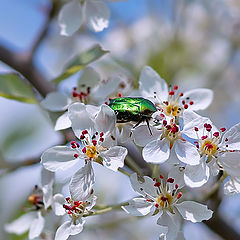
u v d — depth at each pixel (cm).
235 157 39
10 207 50
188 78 55
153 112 40
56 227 42
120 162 39
